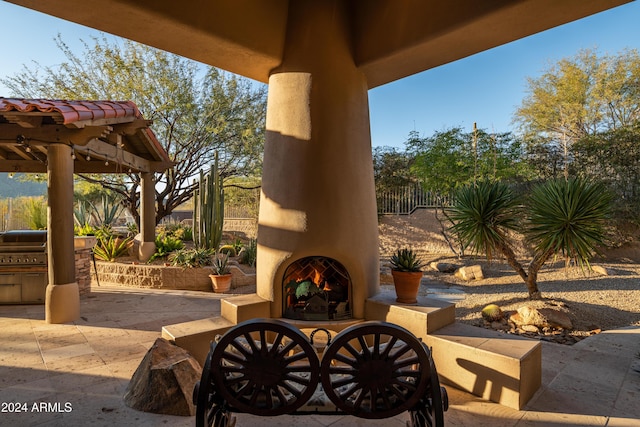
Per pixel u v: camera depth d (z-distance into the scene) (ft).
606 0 8.49
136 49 34.68
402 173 41.09
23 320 15.40
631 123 37.06
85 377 9.96
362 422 8.25
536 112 44.62
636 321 16.25
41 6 9.19
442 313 11.18
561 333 14.75
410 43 11.21
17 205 34.19
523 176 36.37
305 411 6.44
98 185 42.63
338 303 12.84
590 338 13.75
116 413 8.14
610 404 8.79
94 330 14.10
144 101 34.68
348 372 5.81
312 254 12.14
